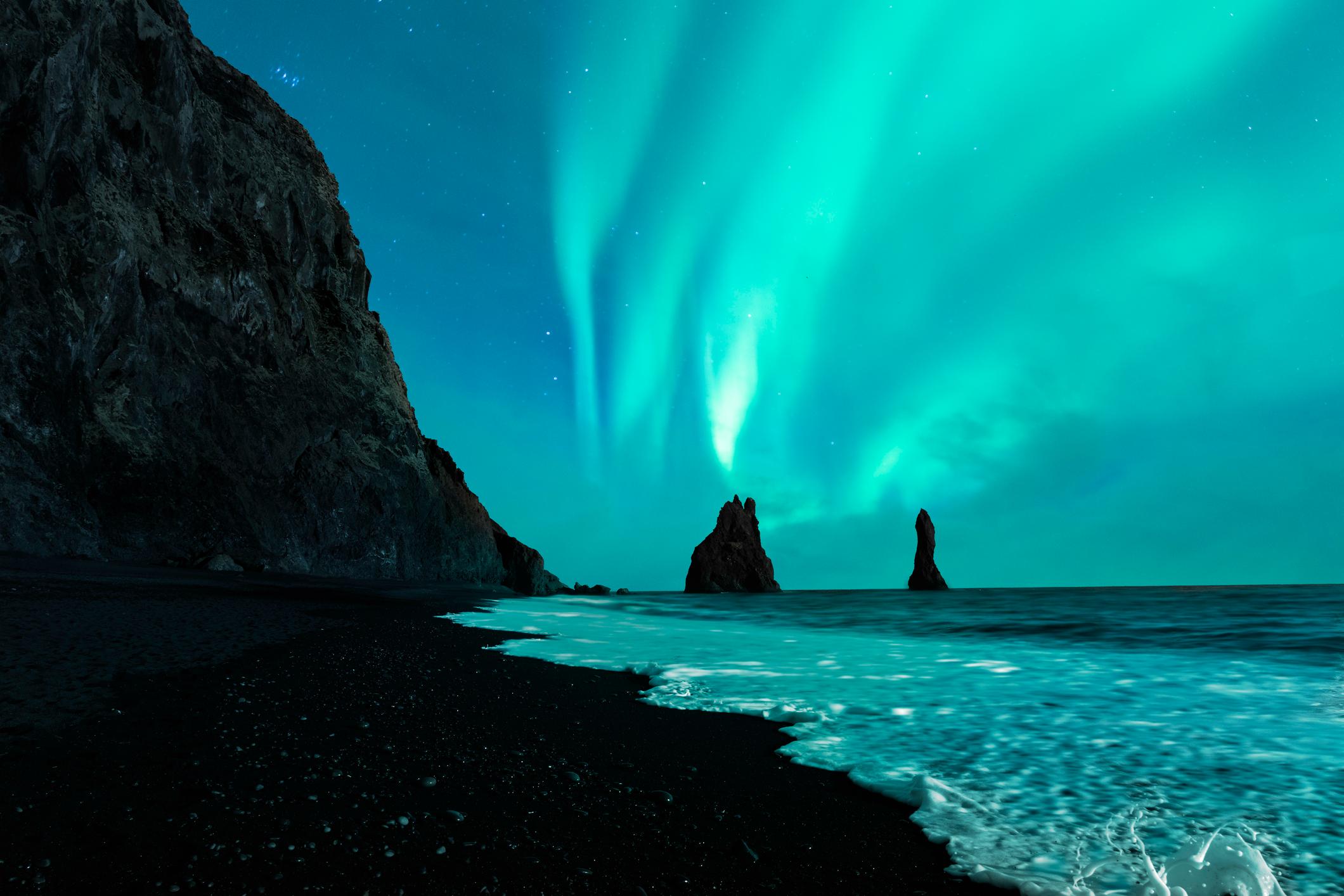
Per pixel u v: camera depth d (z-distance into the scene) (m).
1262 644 10.07
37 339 16.36
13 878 2.46
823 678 7.15
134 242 19.86
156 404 20.09
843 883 2.69
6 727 4.15
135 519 18.42
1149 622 14.17
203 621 9.16
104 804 3.16
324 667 6.74
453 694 5.93
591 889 2.59
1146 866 2.77
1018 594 41.47
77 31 18.14
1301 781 3.71
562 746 4.50
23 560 13.88
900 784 3.77
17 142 16.53
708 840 3.08
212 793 3.35
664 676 7.26
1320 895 2.49
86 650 6.51
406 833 3.02
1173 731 4.80
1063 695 6.15
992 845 3.00
